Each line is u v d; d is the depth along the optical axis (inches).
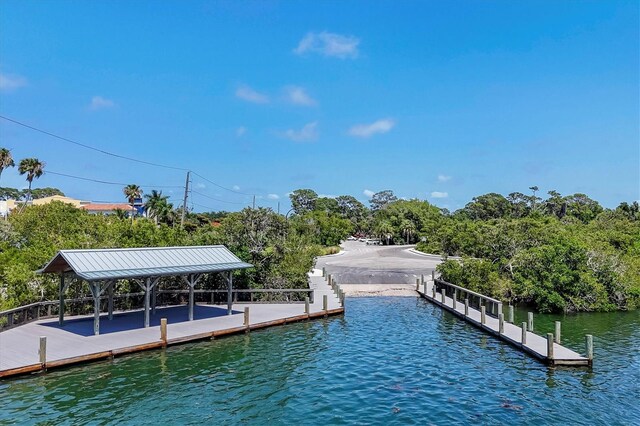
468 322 1071.0
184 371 711.1
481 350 836.6
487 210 4315.9
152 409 566.9
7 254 1101.7
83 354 729.6
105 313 1061.8
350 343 885.8
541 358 761.0
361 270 1883.6
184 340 853.8
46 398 594.9
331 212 5418.3
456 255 2427.4
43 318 993.5
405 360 773.9
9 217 1656.0
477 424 527.2
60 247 1112.8
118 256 904.9
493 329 954.7
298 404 585.0
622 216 2615.7
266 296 1299.2
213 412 559.5
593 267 1296.8
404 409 568.4
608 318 1165.1
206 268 993.5
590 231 1963.6
